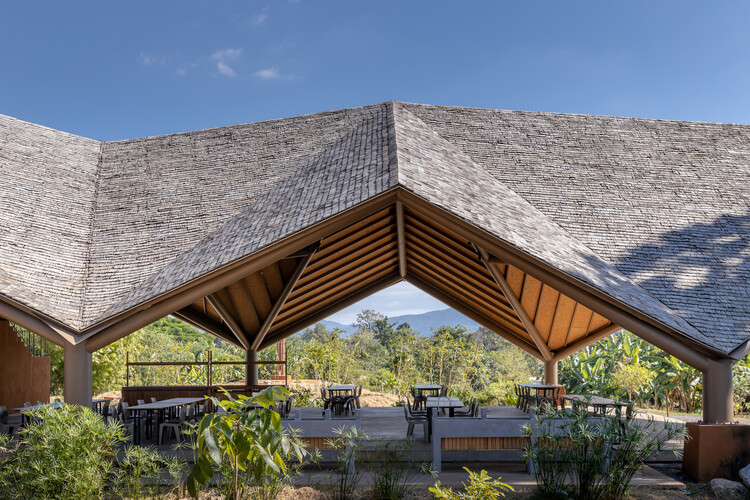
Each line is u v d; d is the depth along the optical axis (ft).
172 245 41.98
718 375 32.89
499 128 56.44
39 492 23.45
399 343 82.53
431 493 28.40
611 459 27.58
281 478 27.25
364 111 58.44
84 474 23.79
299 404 62.95
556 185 48.80
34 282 36.09
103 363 77.56
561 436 27.89
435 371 82.38
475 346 83.46
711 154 54.19
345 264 51.19
